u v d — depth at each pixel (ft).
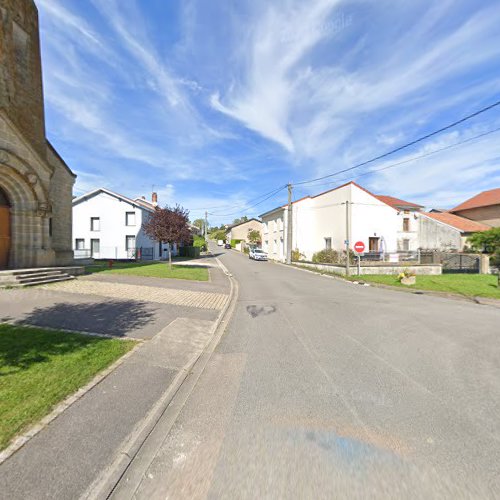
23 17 41.01
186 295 31.45
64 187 52.06
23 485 6.70
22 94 40.83
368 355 15.60
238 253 150.10
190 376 12.96
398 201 109.81
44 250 39.50
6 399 9.76
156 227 55.31
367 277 53.42
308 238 90.58
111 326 18.79
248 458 7.88
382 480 7.13
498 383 12.44
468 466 7.63
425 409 10.38
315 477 7.21
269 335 19.13
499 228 66.33
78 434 8.48
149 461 7.79
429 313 25.86
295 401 10.87
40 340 15.12
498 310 27.53
